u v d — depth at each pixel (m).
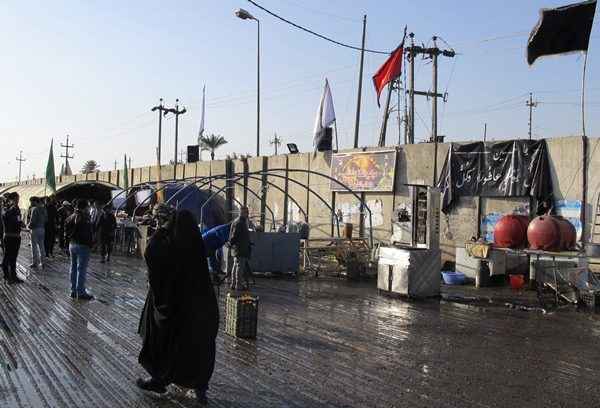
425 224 17.97
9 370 6.56
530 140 16.02
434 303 12.45
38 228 16.23
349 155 21.25
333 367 7.06
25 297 11.46
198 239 5.65
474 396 6.11
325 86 23.27
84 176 47.84
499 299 13.14
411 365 7.27
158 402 5.59
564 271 12.62
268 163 25.77
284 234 17.08
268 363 7.15
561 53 15.17
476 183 17.11
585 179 14.95
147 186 27.25
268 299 12.49
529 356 7.89
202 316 5.57
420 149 18.69
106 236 19.30
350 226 19.16
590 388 6.48
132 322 9.31
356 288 14.68
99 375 6.42
